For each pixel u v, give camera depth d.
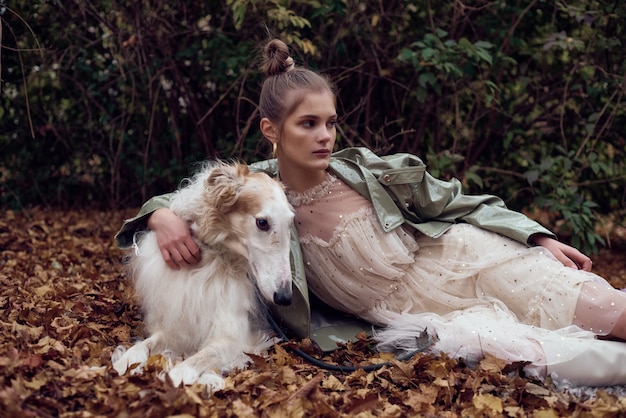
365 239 3.29
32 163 7.72
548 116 6.50
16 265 4.86
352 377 2.87
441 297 3.32
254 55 6.30
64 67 7.20
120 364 2.73
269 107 3.24
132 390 2.44
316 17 6.37
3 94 7.36
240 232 2.97
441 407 2.64
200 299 3.05
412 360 2.99
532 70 6.53
